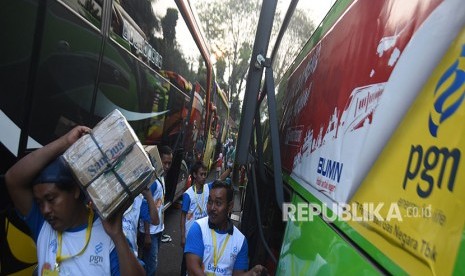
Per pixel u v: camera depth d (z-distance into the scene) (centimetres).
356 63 177
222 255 275
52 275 180
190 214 470
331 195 167
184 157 901
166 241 756
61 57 265
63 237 182
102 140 178
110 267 184
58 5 254
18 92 227
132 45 412
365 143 143
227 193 277
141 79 460
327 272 153
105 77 346
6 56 213
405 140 116
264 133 526
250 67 289
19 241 243
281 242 264
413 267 99
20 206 191
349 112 169
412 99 117
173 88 655
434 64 109
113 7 346
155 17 484
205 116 1161
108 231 179
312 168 211
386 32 149
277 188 245
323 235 169
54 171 176
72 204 180
